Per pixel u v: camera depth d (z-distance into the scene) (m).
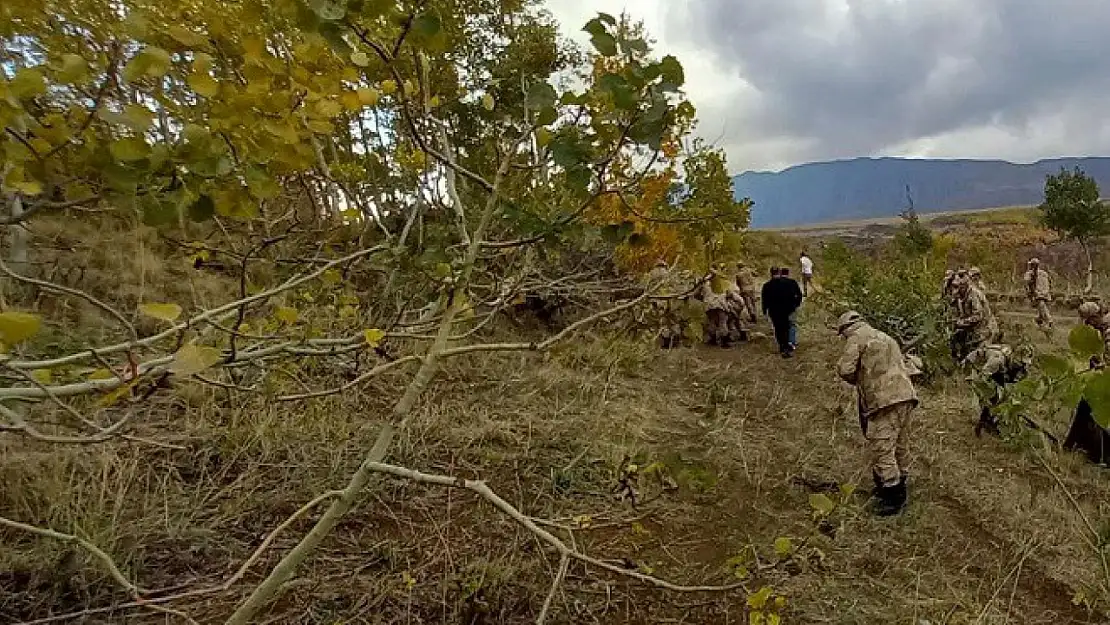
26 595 2.74
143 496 3.51
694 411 7.07
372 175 3.01
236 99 1.41
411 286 2.87
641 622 3.36
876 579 4.08
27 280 1.44
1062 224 27.06
